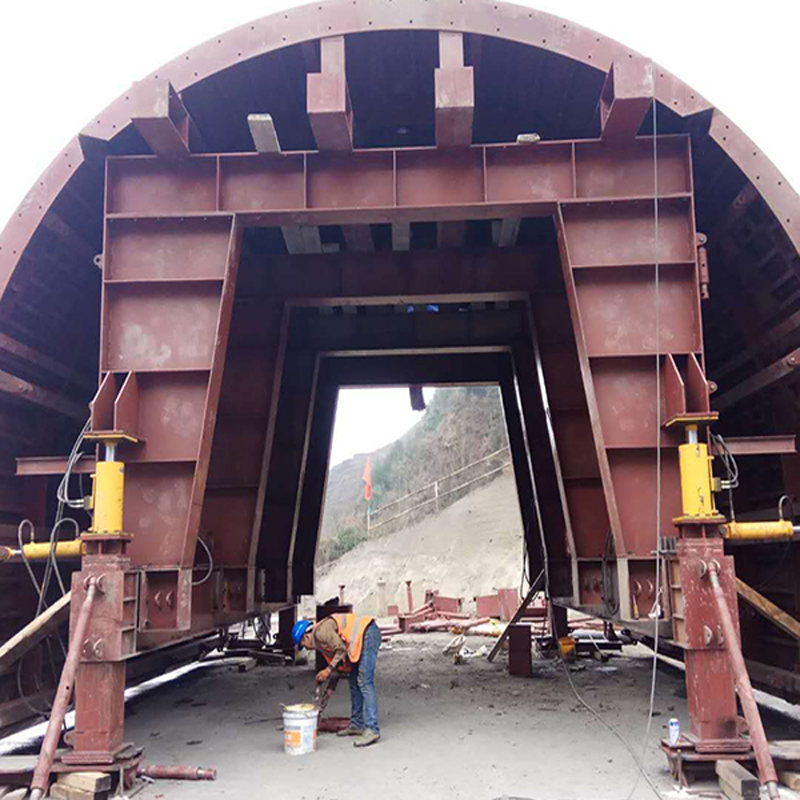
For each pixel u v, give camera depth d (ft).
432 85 28.60
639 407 24.56
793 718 29.25
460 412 200.75
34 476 29.71
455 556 140.26
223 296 24.90
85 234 28.81
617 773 21.27
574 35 24.62
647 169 25.40
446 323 44.78
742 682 18.57
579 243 25.25
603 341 24.77
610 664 43.65
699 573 20.48
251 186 25.94
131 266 25.54
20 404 28.53
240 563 33.01
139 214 25.41
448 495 175.32
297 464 42.65
